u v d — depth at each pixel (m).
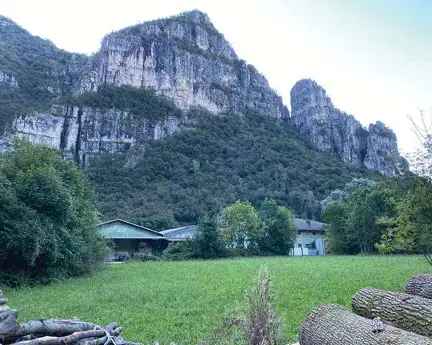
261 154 115.00
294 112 173.38
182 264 34.28
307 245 69.81
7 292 16.62
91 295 14.98
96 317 10.62
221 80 158.62
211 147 116.38
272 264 32.06
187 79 146.75
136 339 8.22
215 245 48.34
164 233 59.00
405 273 21.31
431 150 14.98
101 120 119.44
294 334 8.16
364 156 155.62
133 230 54.34
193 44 163.00
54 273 21.00
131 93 131.38
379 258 37.66
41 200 20.88
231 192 89.75
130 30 150.88
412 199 14.91
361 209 50.12
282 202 86.38
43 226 20.53
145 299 13.72
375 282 17.31
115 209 76.31
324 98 170.12
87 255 25.00
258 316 5.71
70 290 16.95
